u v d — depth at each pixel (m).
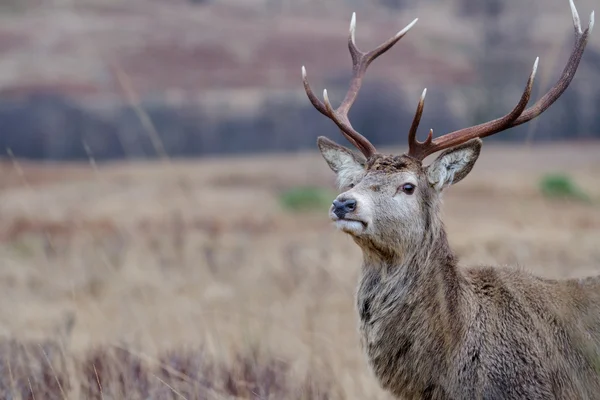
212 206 70.50
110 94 131.75
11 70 136.25
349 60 150.75
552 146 119.19
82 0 169.12
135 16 164.50
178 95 132.50
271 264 47.84
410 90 135.00
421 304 22.44
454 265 22.92
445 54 155.00
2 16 158.88
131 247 51.59
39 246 52.31
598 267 39.28
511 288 22.81
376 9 186.25
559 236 49.88
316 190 76.12
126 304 40.28
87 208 67.88
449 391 21.98
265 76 141.88
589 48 142.00
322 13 180.62
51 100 127.50
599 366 22.12
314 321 36.16
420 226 23.12
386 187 23.12
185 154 124.38
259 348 31.09
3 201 71.56
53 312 39.28
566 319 22.39
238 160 110.88
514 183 80.88
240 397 26.09
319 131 127.75
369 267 23.45
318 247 50.41
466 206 70.69
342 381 28.83
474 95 136.50
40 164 107.44
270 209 70.38
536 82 104.69
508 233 50.72
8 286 44.31
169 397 25.95
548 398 21.55
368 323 23.17
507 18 157.12
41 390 26.36
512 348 21.86
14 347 30.22
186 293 42.19
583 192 74.00
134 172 92.56
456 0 180.50
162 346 33.53
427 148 24.30
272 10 177.50
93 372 27.03
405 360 22.47
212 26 159.75
